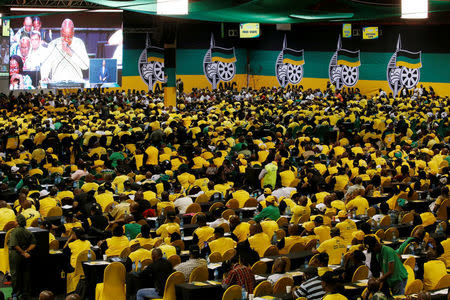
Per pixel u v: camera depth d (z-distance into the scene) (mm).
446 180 19891
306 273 10047
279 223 15758
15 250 12547
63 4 43125
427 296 8672
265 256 12820
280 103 40469
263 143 26469
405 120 31891
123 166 21781
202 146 25578
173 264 12125
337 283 9102
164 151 24922
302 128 30625
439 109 35812
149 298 11023
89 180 18688
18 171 20703
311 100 42188
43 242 12969
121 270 11461
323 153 25078
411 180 20312
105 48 44344
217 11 33125
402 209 17812
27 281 12695
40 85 43219
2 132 27875
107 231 13914
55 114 34781
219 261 12594
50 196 16859
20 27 42469
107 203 17109
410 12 22312
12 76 42531
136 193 16391
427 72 46562
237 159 23125
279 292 10539
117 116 34094
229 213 16562
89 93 44000
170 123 29781
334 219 15836
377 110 36000
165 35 38594
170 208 15992
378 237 13711
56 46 43375
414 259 11805
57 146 26766
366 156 23891
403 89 47344
